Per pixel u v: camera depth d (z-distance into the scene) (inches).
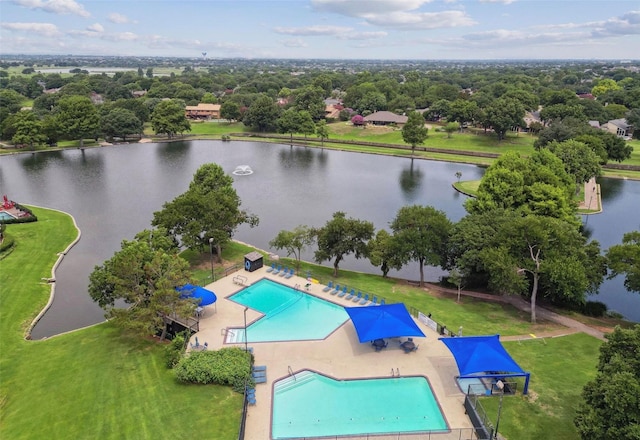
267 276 2429.9
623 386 1106.1
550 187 3048.7
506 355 1544.0
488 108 6884.8
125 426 1355.8
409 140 6368.1
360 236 2455.7
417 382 1587.1
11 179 4736.7
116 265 1838.1
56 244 2960.1
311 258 2947.8
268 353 1738.4
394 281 2551.7
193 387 1533.0
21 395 1525.6
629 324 2091.5
